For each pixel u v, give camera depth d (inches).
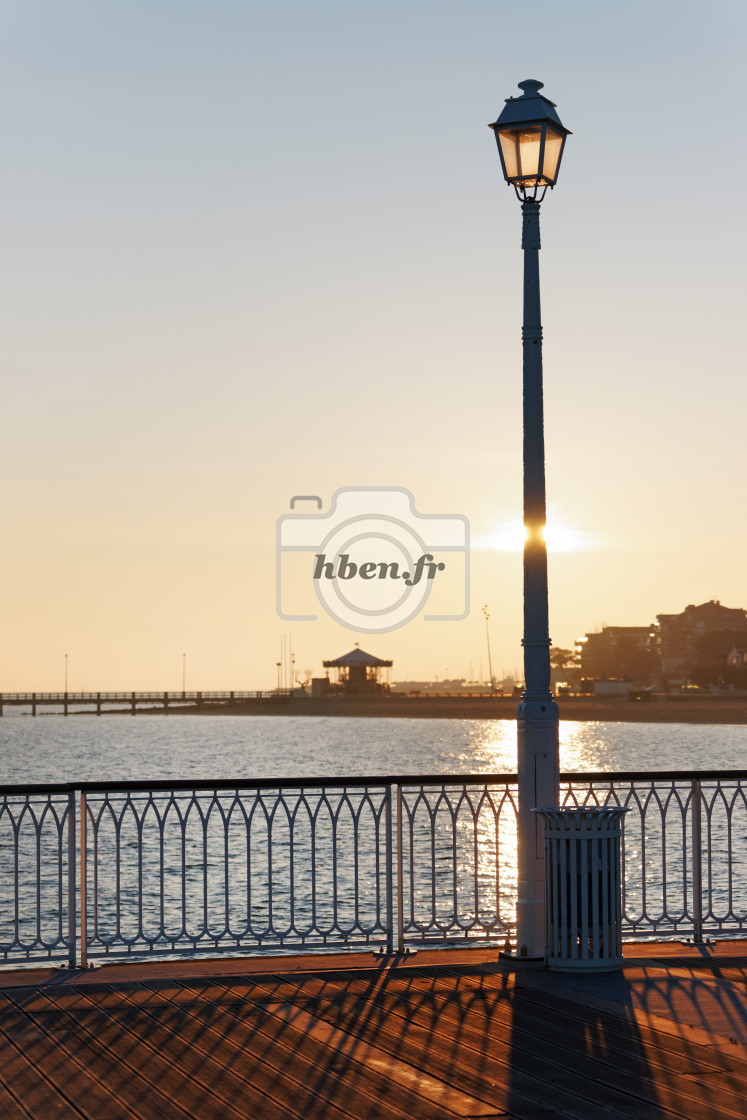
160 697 7111.2
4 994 287.0
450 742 3843.5
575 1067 230.8
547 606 332.8
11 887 810.8
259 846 967.0
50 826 1075.3
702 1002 279.6
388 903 339.9
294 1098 213.0
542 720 326.6
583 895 311.1
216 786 331.0
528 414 337.7
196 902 758.5
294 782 336.5
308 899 760.3
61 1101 211.0
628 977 305.1
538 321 339.3
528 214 341.1
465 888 781.3
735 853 850.1
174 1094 214.8
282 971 311.9
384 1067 230.5
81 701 6939.0
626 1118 202.8
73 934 319.0
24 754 3102.9
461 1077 224.7
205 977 304.5
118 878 326.0
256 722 6186.0
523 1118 203.2
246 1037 250.5
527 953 322.0
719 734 4352.9
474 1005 276.8
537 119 330.6
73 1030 255.6
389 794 341.1
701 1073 227.3
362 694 7327.8
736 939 357.4
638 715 5831.7
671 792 355.6
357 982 299.4
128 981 300.0
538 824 324.2
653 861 828.0
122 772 2349.9
